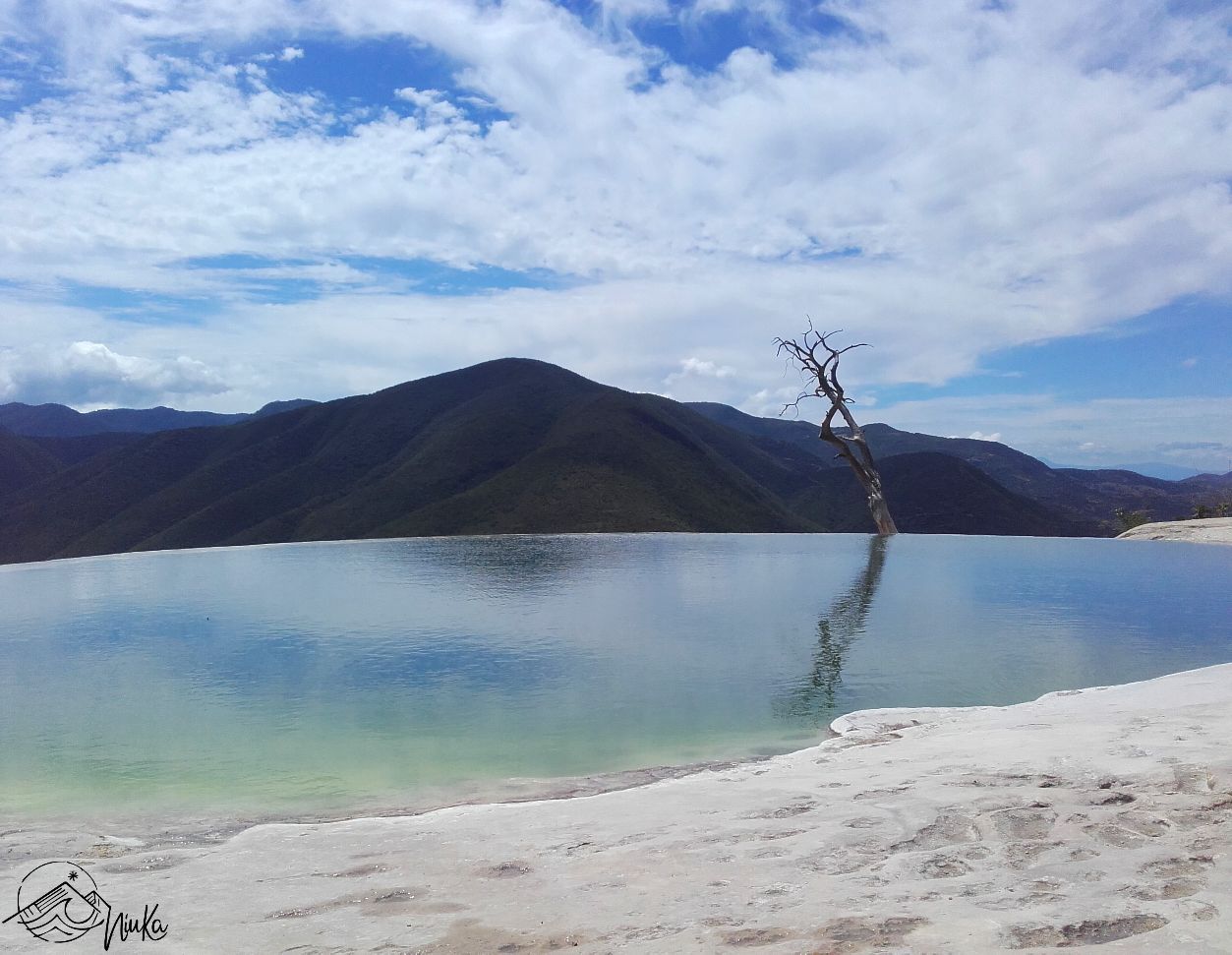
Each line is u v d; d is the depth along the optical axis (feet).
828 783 12.94
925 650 27.53
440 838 11.30
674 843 10.50
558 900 8.84
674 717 20.43
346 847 11.05
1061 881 8.52
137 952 7.93
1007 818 10.46
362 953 7.75
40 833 12.82
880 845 9.91
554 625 32.12
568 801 13.20
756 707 21.24
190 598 38.40
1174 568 47.65
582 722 20.04
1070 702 18.38
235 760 17.25
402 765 16.98
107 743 18.44
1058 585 41.75
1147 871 8.62
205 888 9.60
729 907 8.38
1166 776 11.41
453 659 26.55
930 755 14.12
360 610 35.40
